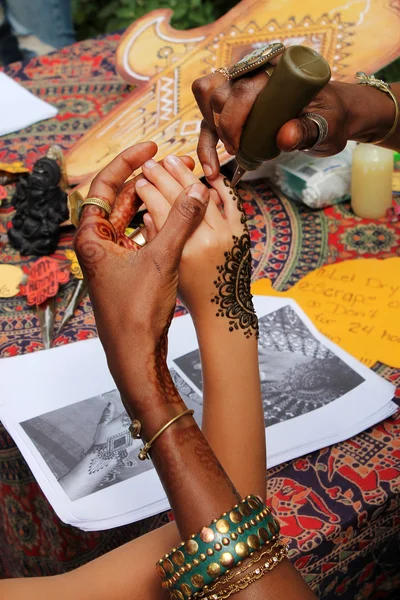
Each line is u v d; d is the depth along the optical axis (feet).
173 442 2.04
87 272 2.20
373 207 4.64
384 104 3.25
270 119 2.57
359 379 3.59
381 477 3.16
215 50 5.69
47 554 3.90
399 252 4.42
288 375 3.64
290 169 4.82
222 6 11.09
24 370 3.82
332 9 5.50
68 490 3.22
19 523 3.92
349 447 3.31
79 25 11.53
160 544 2.79
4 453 3.67
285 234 4.66
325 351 3.76
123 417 3.53
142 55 5.81
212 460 2.07
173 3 10.64
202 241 2.51
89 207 2.55
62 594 2.71
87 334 4.10
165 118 5.31
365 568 3.23
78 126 5.76
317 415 3.43
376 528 3.14
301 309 4.01
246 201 4.95
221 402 2.57
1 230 4.89
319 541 2.96
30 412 3.59
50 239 4.65
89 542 3.51
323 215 4.77
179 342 3.87
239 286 2.58
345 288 4.18
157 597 2.68
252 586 2.01
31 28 9.60
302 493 3.13
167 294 2.14
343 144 3.11
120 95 6.06
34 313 4.29
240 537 2.00
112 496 3.17
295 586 2.03
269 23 5.66
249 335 2.61
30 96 6.07
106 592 2.70
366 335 3.87
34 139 5.65
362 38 5.32
